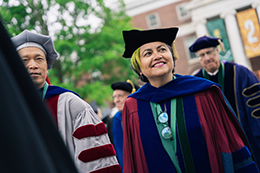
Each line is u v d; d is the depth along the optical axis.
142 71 1.94
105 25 15.99
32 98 0.42
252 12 18.28
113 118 3.97
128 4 23.09
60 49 12.73
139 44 1.87
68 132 1.85
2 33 0.41
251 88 3.15
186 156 1.69
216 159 1.67
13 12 8.12
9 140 0.37
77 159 1.77
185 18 21.81
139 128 1.84
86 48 14.30
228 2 18.78
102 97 13.27
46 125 0.42
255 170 1.68
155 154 1.73
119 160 3.74
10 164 0.37
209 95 1.79
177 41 21.94
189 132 1.71
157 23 22.69
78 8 13.95
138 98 1.93
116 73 16.52
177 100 1.81
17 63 0.42
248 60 18.45
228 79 3.31
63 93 1.96
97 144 1.82
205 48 3.31
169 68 1.85
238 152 1.69
